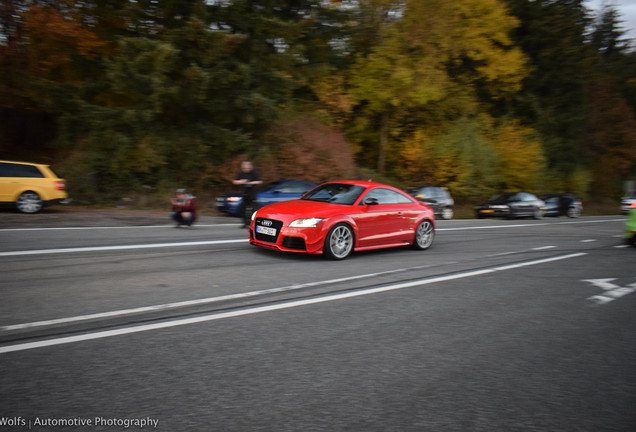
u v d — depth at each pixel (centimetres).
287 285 616
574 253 1015
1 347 366
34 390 299
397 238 930
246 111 1941
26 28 1736
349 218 836
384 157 2742
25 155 2236
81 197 1750
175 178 1933
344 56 2703
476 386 335
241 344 397
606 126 4053
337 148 2241
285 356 375
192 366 347
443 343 422
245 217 1232
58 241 895
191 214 1195
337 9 2278
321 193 929
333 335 430
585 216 3003
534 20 3388
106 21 1933
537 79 3444
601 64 4566
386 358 381
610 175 4050
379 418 284
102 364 343
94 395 296
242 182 1217
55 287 558
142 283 595
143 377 325
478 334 452
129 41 1723
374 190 919
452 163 2617
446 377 349
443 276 717
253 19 1884
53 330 409
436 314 513
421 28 2509
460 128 2731
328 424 274
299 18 2142
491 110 3288
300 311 501
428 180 2642
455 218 2362
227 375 335
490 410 300
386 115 2697
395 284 648
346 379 338
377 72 2577
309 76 2342
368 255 898
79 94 1873
